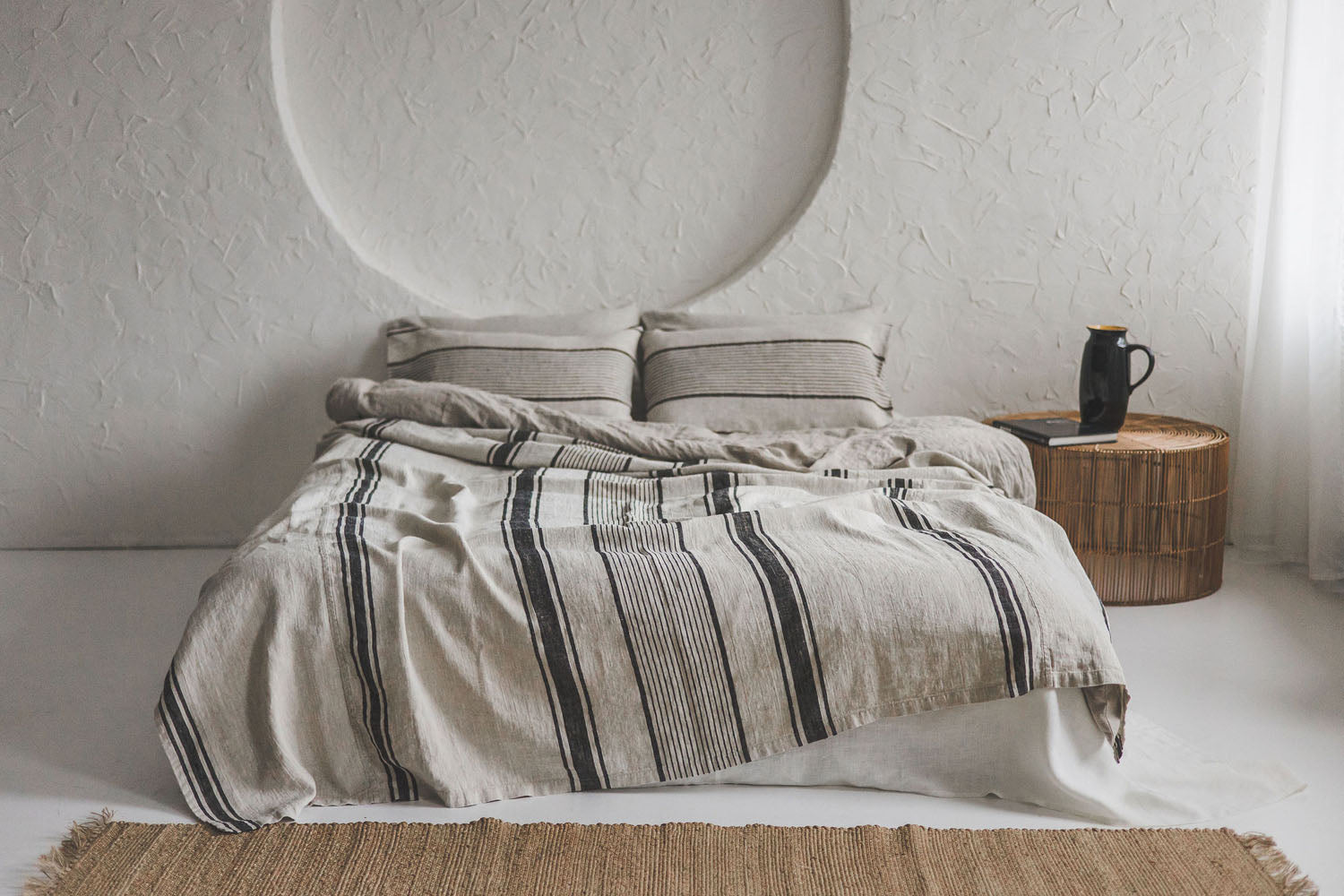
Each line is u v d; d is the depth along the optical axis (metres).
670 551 2.25
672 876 1.86
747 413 3.22
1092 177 3.53
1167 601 3.15
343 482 2.62
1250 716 2.46
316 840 1.96
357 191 3.60
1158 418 3.45
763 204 3.64
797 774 2.16
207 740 2.06
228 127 3.46
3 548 3.70
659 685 2.11
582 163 3.60
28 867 1.89
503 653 2.10
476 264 3.65
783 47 3.54
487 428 2.99
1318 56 3.22
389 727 2.07
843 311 3.63
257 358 3.62
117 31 3.39
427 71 3.54
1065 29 3.44
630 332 3.51
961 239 3.58
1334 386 3.14
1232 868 1.88
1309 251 3.26
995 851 1.94
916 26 3.45
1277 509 3.45
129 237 3.52
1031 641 2.07
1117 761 2.12
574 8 3.51
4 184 3.46
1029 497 2.94
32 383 3.59
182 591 3.31
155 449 3.66
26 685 2.66
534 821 2.05
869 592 2.10
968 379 3.67
